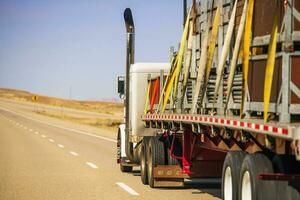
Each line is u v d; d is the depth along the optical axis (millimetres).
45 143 33281
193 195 12703
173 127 13031
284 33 7211
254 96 8211
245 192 8422
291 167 7840
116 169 18984
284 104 7156
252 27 8273
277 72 7516
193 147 13109
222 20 10000
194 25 11336
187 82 11445
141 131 17312
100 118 106312
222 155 13570
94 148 29562
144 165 14898
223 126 9070
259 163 8008
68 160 22109
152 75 17484
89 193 12953
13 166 19391
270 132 7172
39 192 13047
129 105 17875
